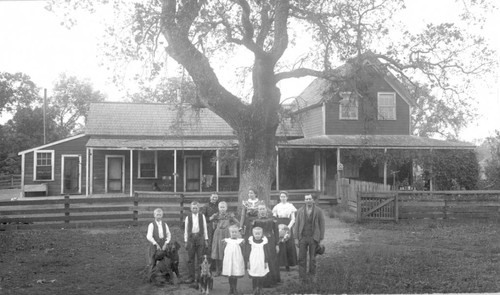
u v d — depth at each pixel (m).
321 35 17.27
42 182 30.61
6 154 54.12
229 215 10.88
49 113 60.72
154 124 32.84
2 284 9.90
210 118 33.75
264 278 9.93
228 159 24.50
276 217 11.86
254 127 16.41
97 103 34.38
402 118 31.16
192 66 15.73
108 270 11.32
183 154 31.20
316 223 10.59
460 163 29.64
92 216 18.84
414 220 20.41
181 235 16.94
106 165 31.23
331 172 30.83
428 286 9.56
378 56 17.09
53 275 10.77
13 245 14.66
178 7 15.50
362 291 9.24
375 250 13.47
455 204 20.73
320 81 33.94
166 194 19.97
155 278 10.28
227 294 9.54
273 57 16.14
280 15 16.62
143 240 15.68
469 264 11.77
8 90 60.03
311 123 33.00
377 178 31.16
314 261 10.70
